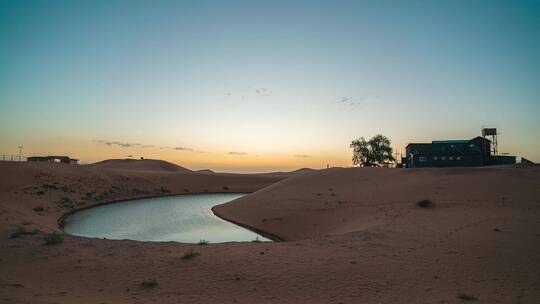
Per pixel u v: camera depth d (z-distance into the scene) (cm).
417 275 1298
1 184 4659
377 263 1428
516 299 1091
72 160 11012
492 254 1521
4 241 1872
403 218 2442
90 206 5272
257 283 1232
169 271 1354
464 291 1158
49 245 1778
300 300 1099
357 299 1105
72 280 1273
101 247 1734
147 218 4153
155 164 16638
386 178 4703
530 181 3359
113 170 8256
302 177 5897
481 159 6150
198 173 10481
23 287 1186
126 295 1134
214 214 4469
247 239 2898
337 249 1645
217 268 1379
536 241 1712
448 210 2614
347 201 3650
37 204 4341
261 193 5319
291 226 3175
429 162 6228
